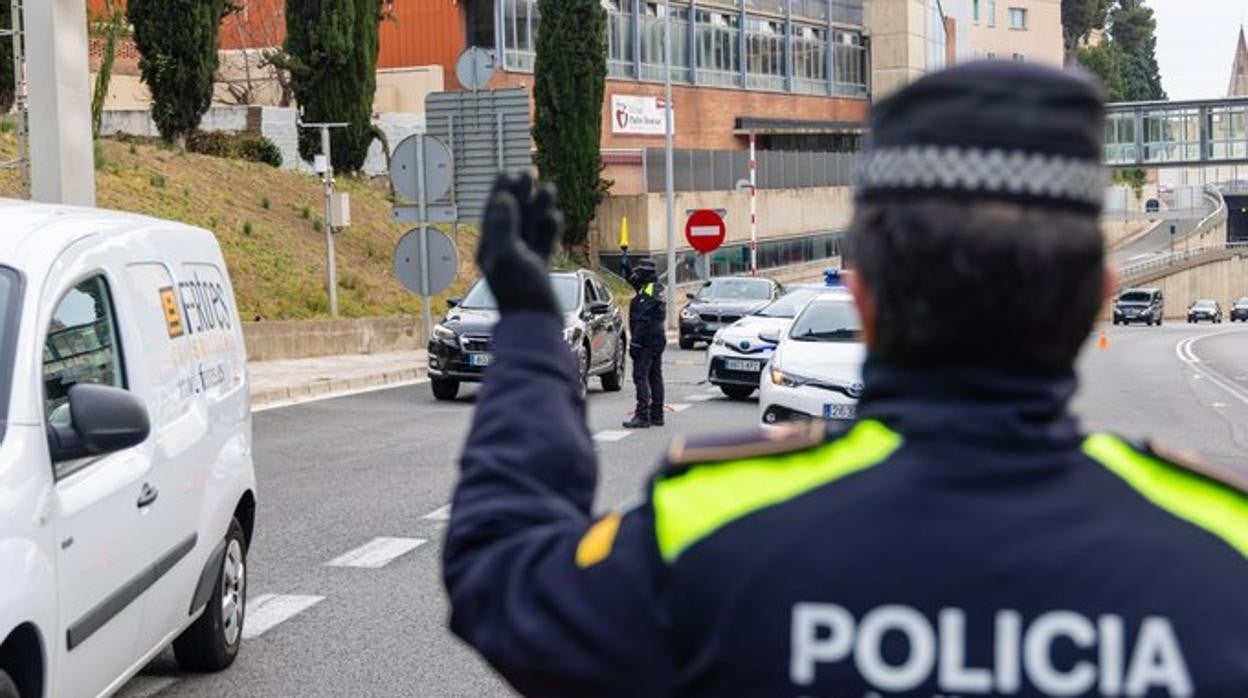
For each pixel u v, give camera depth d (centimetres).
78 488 529
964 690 154
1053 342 161
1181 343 4741
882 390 168
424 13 5125
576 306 2245
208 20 3419
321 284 3062
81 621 516
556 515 179
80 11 1573
